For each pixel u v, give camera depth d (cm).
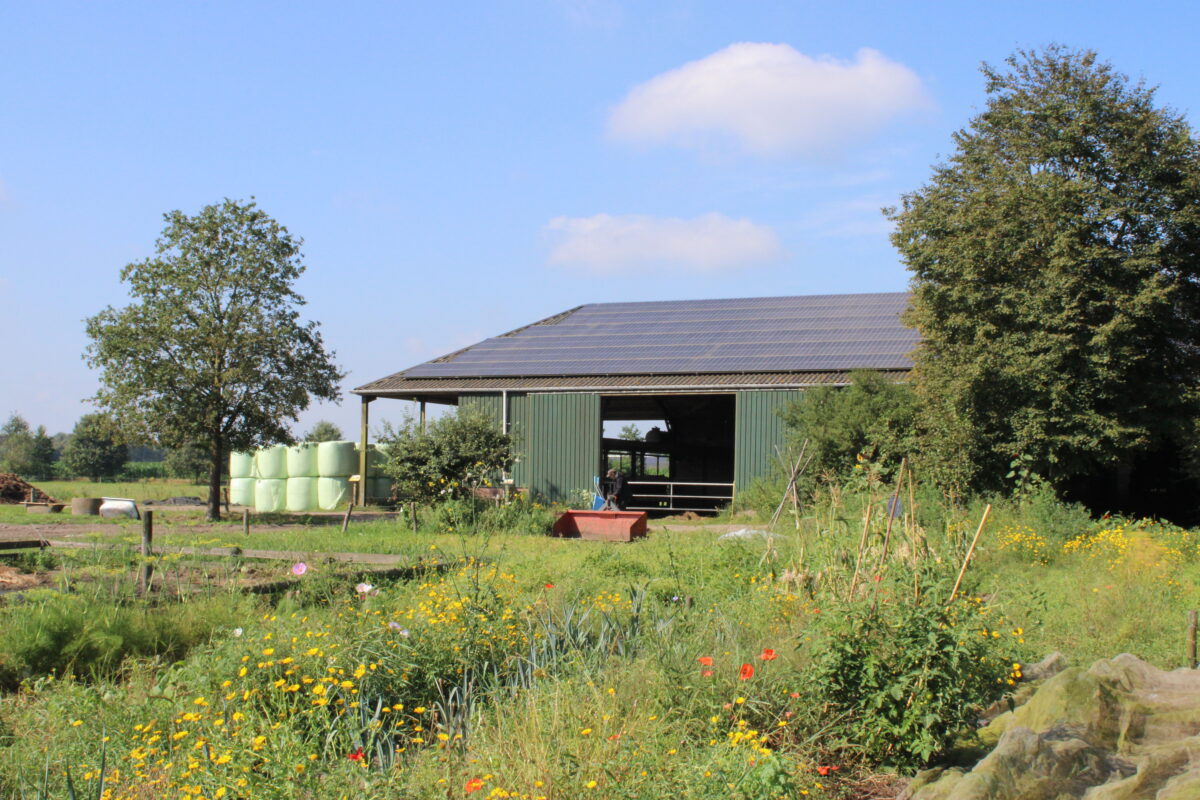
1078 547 1432
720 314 3403
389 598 916
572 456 2869
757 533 1628
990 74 2155
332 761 510
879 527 855
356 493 3419
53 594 846
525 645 706
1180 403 1972
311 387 2866
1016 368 1947
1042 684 609
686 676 590
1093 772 502
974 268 2039
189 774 477
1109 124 2028
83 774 515
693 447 3731
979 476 2059
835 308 3262
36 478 6962
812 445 2234
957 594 596
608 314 3647
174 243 2741
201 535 1925
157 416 2667
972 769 507
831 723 553
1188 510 2345
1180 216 1975
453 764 502
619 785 451
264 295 2788
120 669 739
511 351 3278
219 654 649
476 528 2023
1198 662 831
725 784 455
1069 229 1941
